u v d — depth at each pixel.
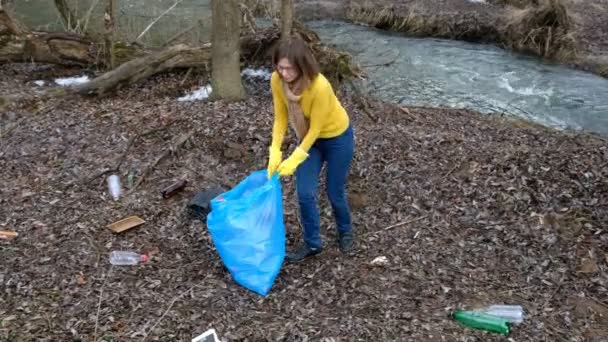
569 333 3.14
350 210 4.35
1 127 5.69
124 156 4.98
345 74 7.88
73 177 4.70
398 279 3.56
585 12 14.30
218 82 6.78
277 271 3.44
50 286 3.40
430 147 5.35
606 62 11.32
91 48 8.23
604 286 3.55
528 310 3.32
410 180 4.72
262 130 5.55
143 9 12.52
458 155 5.15
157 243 3.88
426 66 11.20
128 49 8.23
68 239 3.88
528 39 12.42
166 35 10.85
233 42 6.62
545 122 8.38
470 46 12.96
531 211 4.29
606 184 4.53
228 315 3.21
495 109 8.84
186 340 3.01
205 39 10.75
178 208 4.30
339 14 15.37
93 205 4.32
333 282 3.52
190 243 3.89
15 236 3.88
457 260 3.78
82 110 6.26
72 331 3.04
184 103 6.55
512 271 3.69
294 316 3.21
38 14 11.60
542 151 5.20
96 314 3.17
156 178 4.74
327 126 3.31
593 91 9.96
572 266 3.73
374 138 5.52
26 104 6.36
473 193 4.52
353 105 7.54
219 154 5.18
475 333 3.12
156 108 6.25
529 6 13.16
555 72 11.06
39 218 4.12
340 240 3.84
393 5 15.09
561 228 4.12
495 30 13.18
